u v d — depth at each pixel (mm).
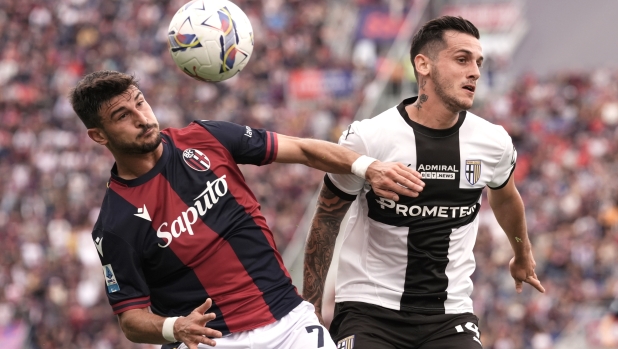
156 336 15320
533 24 99250
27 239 73438
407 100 18406
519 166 74000
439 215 17688
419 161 17578
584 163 73625
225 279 16016
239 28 17703
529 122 80250
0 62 96188
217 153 16359
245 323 16047
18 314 65625
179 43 17531
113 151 15875
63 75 93812
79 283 67625
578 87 86438
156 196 15828
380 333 17875
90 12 100938
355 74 88562
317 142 17125
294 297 16609
